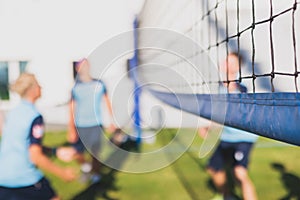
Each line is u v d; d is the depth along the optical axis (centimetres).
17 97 1149
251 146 381
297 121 143
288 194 432
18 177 278
